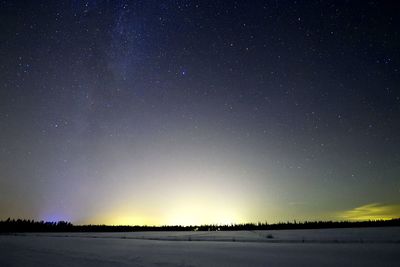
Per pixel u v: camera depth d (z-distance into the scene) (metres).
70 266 16.67
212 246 29.34
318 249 24.33
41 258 20.25
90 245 31.84
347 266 16.19
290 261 18.30
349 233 52.16
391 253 20.36
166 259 19.42
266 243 32.31
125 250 25.69
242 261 18.56
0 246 31.80
